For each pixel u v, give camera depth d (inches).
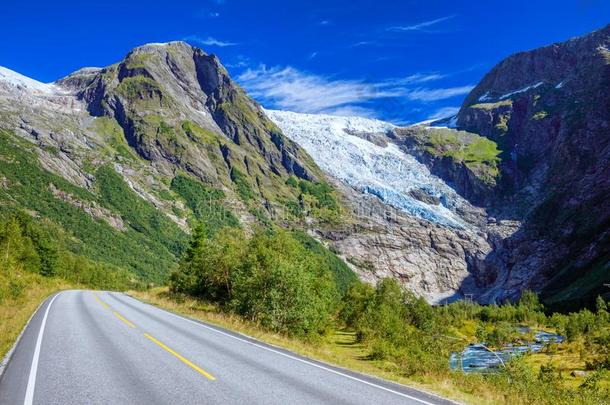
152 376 491.5
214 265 2138.3
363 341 2185.0
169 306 1625.2
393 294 3516.2
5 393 415.5
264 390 448.8
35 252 3649.1
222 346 732.7
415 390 502.9
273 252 1870.1
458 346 2874.0
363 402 426.6
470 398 517.7
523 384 762.2
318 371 571.2
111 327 924.0
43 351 632.4
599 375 1119.6
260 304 1354.6
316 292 2054.6
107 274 5861.2
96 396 409.4
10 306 1334.9
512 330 3978.8
